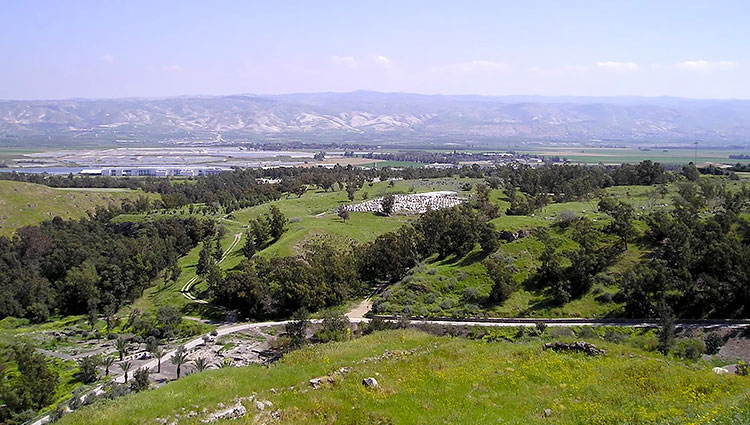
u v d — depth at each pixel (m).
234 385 33.41
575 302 85.38
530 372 35.91
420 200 173.50
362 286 107.56
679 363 41.19
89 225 174.38
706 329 73.38
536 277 91.94
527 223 110.12
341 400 30.28
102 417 29.25
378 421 27.67
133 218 178.25
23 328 121.06
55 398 78.38
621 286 85.00
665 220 96.38
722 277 81.56
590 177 172.38
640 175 168.25
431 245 113.75
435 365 37.38
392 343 45.34
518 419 27.67
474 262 100.88
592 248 94.62
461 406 29.62
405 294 94.75
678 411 27.81
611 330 75.31
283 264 108.56
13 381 83.06
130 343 102.44
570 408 29.36
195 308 113.81
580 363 38.56
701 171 185.88
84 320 123.00
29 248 156.25
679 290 81.38
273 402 30.44
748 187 133.38
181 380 36.00
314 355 40.81
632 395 31.64
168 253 149.88
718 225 92.38
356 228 144.38
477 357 39.88
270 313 104.00
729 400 29.38
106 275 130.62
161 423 28.25
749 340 69.88
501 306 86.69
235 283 109.38
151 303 125.44
